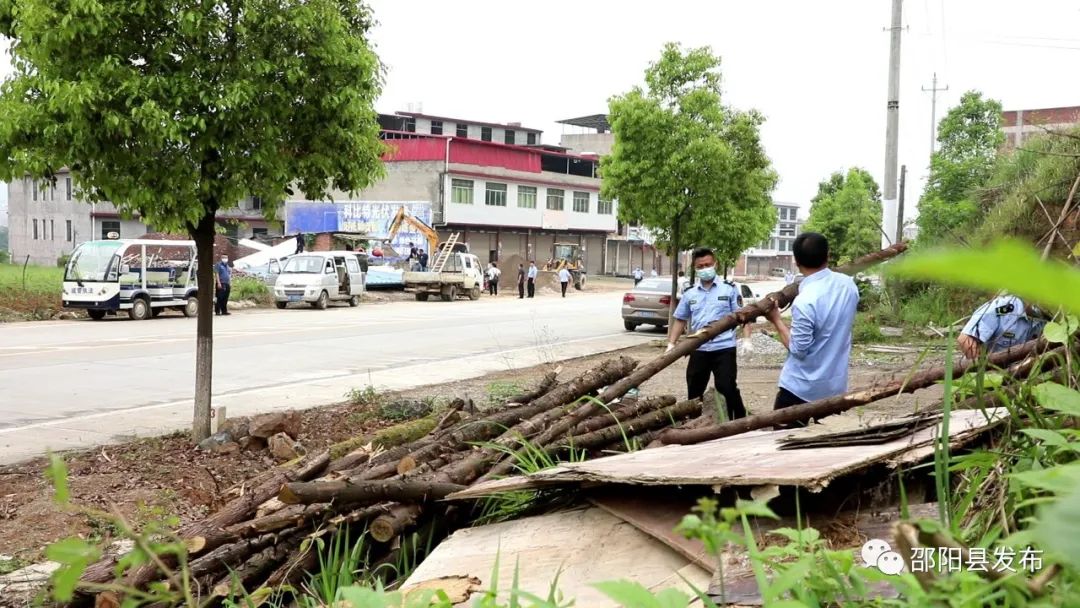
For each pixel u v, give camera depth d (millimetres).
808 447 3424
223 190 8234
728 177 21094
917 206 17125
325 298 33438
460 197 56312
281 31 8305
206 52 8016
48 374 14031
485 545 3357
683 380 14039
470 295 41531
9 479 7477
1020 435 2754
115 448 8758
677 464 3180
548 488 3619
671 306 21891
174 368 15023
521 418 6078
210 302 9008
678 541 2824
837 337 5414
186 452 8555
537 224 62344
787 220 114375
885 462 2889
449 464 5090
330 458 5340
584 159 67562
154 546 1654
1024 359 3814
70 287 25609
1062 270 451
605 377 6543
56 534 6145
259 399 12172
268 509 4246
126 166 8031
